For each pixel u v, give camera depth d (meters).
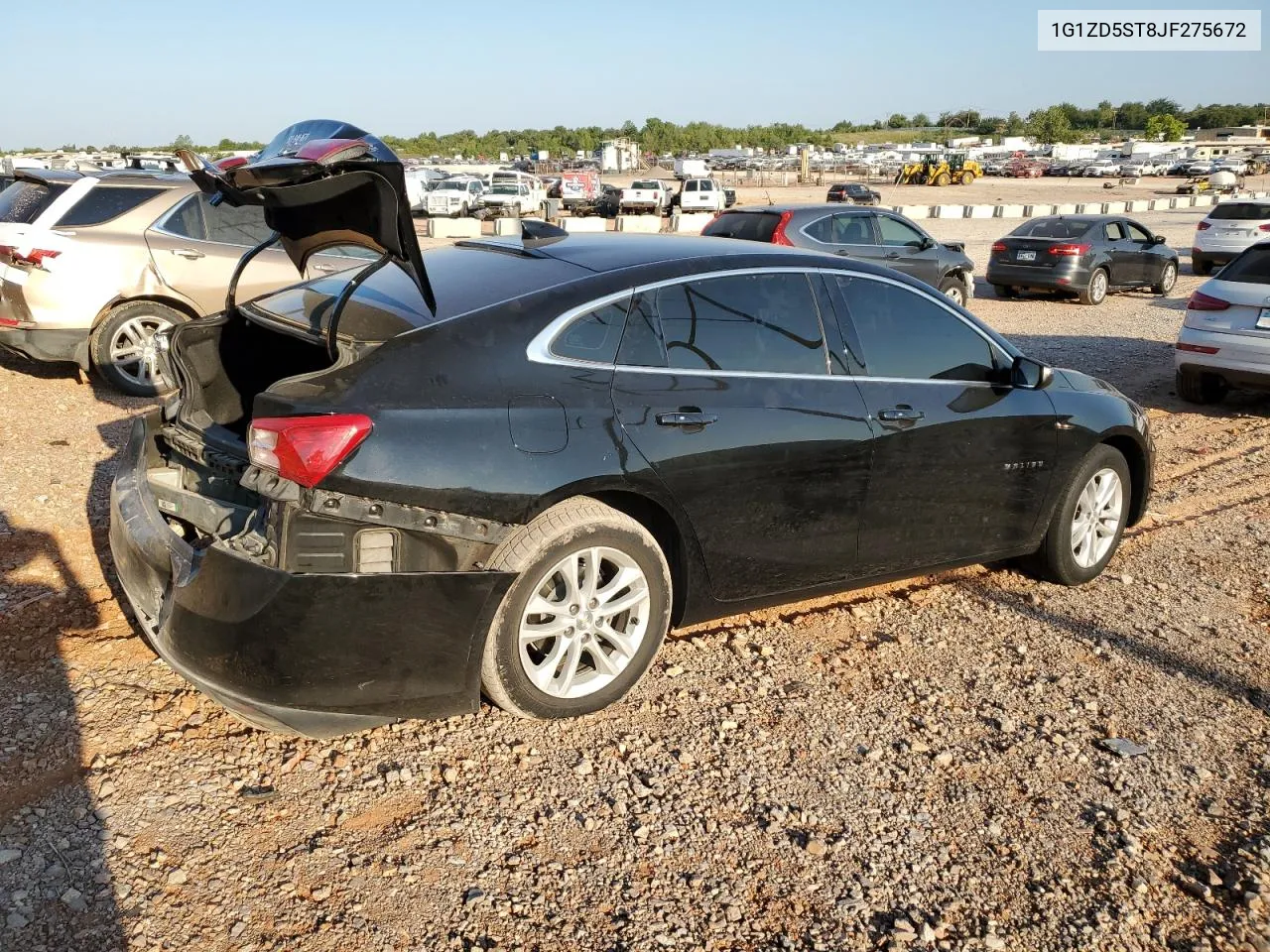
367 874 2.83
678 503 3.59
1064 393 4.82
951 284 13.65
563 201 43.75
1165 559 5.52
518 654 3.36
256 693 3.03
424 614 3.13
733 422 3.69
